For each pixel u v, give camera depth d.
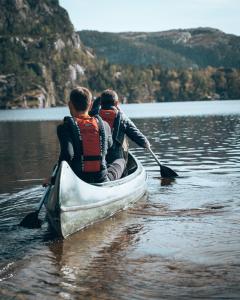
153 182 7.61
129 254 3.95
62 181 4.46
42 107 165.75
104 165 5.23
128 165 7.77
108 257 3.88
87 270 3.58
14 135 22.67
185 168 9.09
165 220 5.06
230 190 6.60
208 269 3.52
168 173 8.04
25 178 8.43
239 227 4.64
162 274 3.45
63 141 4.93
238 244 4.09
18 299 3.05
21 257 3.92
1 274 3.51
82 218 4.79
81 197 4.72
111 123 6.29
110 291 3.16
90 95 5.16
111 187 5.35
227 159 10.24
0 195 6.79
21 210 5.77
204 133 18.75
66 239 4.47
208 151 12.05
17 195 6.75
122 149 6.45
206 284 3.24
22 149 14.61
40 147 15.14
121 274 3.48
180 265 3.63
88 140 5.05
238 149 12.27
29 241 4.41
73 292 3.15
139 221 5.07
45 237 4.55
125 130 6.48
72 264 3.73
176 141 15.36
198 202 5.88
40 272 3.55
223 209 5.44
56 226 4.51
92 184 5.08
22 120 47.91
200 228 4.66
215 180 7.53
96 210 5.03
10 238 4.51
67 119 5.04
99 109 6.36
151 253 3.96
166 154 11.79
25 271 3.57
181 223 4.90
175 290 3.15
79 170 5.09
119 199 5.54
